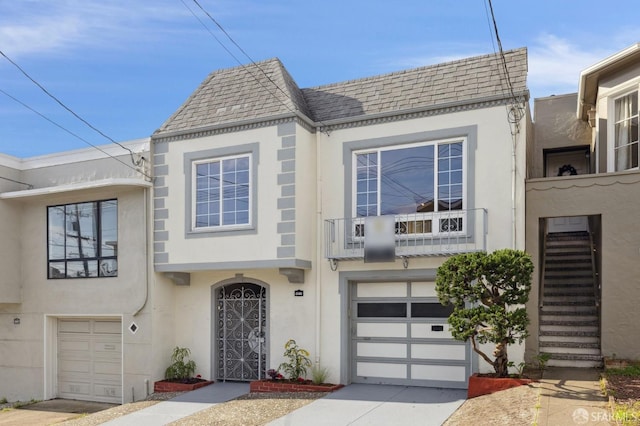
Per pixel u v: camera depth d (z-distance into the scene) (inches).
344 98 490.9
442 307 432.1
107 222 528.1
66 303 539.2
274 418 365.4
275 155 456.8
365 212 456.4
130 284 504.7
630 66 458.6
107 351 530.0
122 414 416.5
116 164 523.5
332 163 469.7
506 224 406.3
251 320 491.2
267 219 453.7
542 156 612.7
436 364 430.3
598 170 479.8
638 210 407.2
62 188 514.9
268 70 506.3
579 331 438.9
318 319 456.4
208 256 474.0
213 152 482.3
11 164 564.7
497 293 359.6
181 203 492.1
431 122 437.7
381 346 448.8
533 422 287.9
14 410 506.0
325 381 448.8
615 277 408.5
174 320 515.2
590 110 538.3
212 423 369.1
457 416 339.0
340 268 455.8
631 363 385.7
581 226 604.4
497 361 378.0
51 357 551.8
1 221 552.1
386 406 375.9
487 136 418.3
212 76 542.6
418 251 429.1
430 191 436.8
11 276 557.6
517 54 441.7
